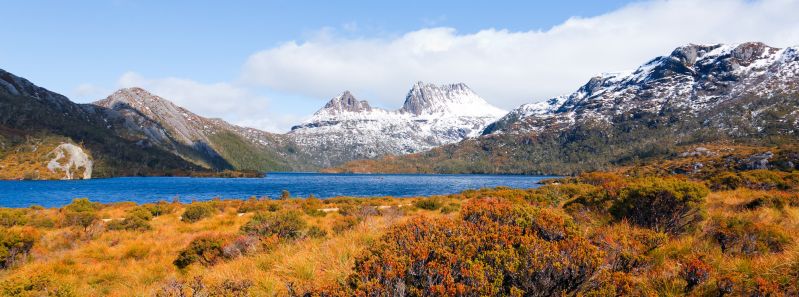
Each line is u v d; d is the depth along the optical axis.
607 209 11.33
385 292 4.67
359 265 5.53
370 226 12.34
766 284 4.93
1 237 13.95
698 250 7.12
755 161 86.56
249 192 97.94
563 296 4.75
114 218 29.67
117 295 9.51
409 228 6.15
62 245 17.23
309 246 10.59
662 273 5.97
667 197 9.88
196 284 7.27
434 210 30.64
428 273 4.85
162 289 8.02
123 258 14.69
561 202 25.16
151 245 16.45
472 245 5.17
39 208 38.91
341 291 4.89
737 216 11.15
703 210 9.80
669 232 9.64
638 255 6.20
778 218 10.82
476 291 4.49
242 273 8.64
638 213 10.37
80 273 12.35
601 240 6.77
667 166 118.19
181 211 36.88
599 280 4.96
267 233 13.62
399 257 5.11
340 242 10.08
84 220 23.94
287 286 6.40
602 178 64.88
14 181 157.88
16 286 8.79
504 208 6.92
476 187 124.75
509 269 4.77
